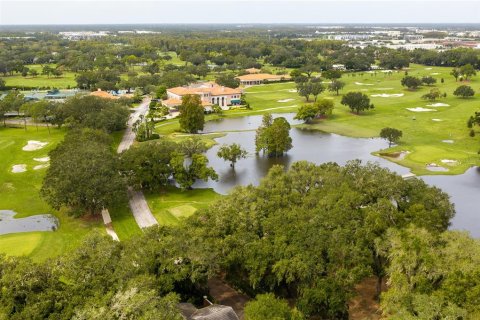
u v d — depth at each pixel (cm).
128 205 9331
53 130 15538
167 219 8525
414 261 4812
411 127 15750
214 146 14100
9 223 8700
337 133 15550
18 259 5109
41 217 8981
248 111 19275
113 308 4256
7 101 17438
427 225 5888
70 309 4475
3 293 4597
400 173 11169
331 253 5341
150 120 17088
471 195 9744
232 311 4847
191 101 15450
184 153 11881
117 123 15238
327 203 6325
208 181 11019
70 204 8862
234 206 6562
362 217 6088
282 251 5438
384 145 13925
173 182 10912
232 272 5884
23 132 15312
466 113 17438
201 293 5638
